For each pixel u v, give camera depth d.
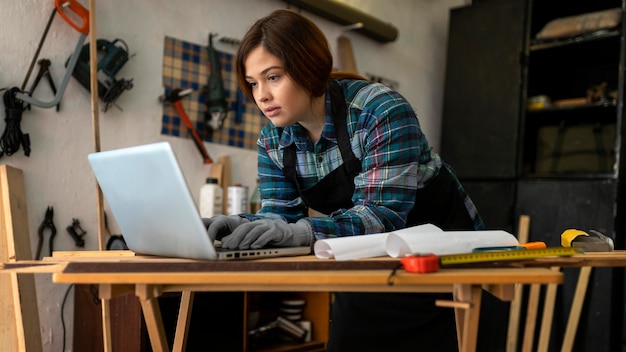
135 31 2.66
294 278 0.90
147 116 2.70
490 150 3.69
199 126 2.88
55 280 0.90
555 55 3.76
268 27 1.32
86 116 2.51
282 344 2.88
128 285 1.02
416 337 1.74
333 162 1.55
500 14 3.75
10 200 2.14
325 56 1.36
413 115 1.42
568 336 3.18
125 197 1.16
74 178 2.47
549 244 3.36
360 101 1.46
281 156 1.63
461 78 3.89
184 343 1.47
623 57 3.20
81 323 2.38
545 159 3.58
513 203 3.53
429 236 1.11
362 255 1.08
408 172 1.36
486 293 2.94
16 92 2.27
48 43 2.40
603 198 3.20
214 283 0.97
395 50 3.95
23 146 2.28
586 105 3.42
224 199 2.85
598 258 1.12
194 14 2.88
